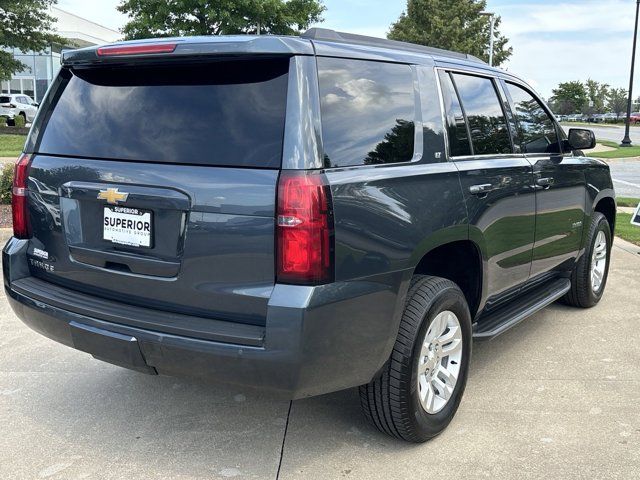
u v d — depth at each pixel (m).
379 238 2.86
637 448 3.28
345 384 2.87
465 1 46.28
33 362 4.41
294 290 2.61
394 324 2.98
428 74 3.47
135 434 3.44
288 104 2.69
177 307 2.89
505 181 3.84
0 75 32.09
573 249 5.04
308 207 2.60
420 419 3.21
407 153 3.19
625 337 4.95
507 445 3.31
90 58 3.14
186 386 4.05
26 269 3.50
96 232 3.12
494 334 3.86
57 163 3.27
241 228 2.68
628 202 12.66
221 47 2.75
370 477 3.03
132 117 3.07
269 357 2.61
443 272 3.83
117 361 2.99
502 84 4.22
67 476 3.03
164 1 28.58
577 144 4.77
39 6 32.19
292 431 3.47
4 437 3.39
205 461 3.17
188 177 2.80
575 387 4.03
